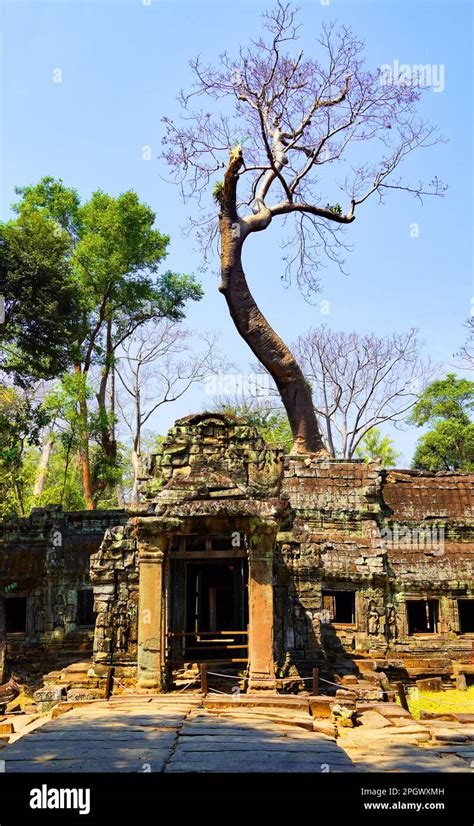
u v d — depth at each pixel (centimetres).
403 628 2709
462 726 1230
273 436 4944
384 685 2112
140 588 1702
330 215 3703
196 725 1107
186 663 1812
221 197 3278
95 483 3984
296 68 3581
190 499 1730
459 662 2667
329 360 5156
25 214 3122
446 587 2752
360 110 3581
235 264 3266
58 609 2559
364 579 2697
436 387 5662
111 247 3675
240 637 2064
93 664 1889
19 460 2984
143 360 4556
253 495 1775
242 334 3303
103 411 3684
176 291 3991
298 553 2023
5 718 1680
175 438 1845
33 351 2983
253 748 923
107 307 3941
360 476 2953
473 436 5316
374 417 5078
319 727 1173
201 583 2380
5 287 2786
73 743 957
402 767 917
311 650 1947
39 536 2681
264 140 3356
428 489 3044
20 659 2506
